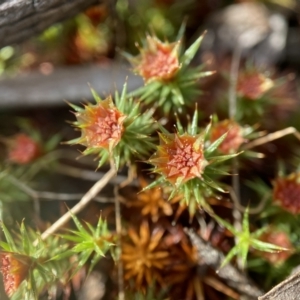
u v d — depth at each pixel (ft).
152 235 0.37
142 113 0.37
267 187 0.38
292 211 0.36
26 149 0.39
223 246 0.37
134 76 0.40
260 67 0.41
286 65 0.42
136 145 0.35
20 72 0.41
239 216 0.37
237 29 0.42
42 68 0.42
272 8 0.42
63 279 0.35
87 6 0.38
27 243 0.34
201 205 0.36
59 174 0.40
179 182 0.33
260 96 0.39
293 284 0.34
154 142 0.37
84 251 0.35
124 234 0.37
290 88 0.40
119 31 0.41
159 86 0.36
